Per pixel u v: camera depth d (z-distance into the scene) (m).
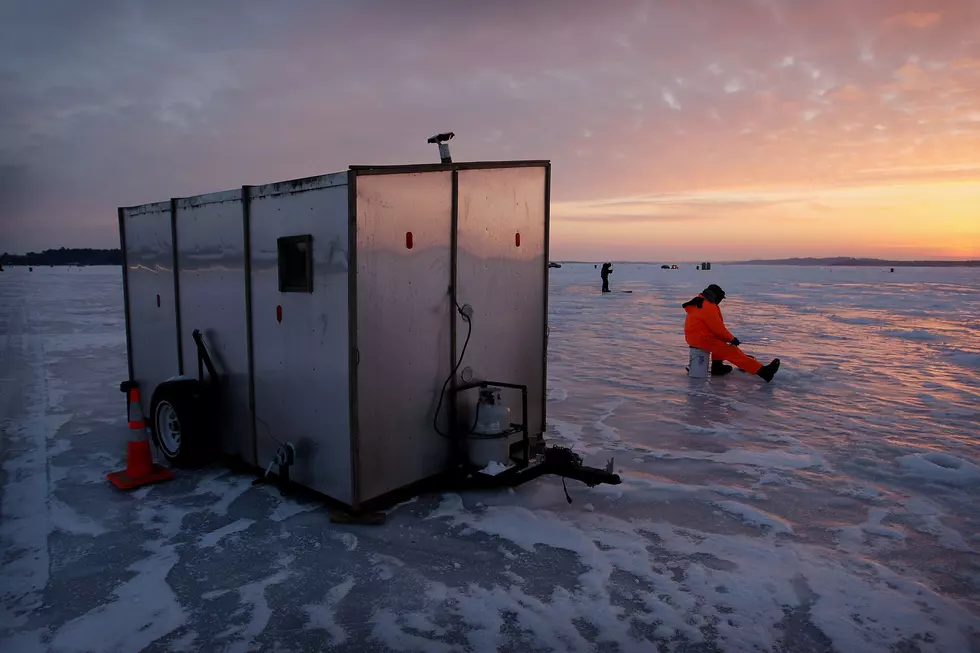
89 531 3.92
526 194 5.11
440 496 4.51
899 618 2.97
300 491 4.57
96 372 9.46
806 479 4.94
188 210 5.30
